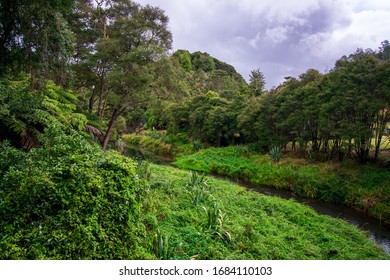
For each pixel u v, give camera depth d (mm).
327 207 13375
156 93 17766
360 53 15484
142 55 15688
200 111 31375
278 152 20625
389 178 13469
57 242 3240
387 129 15047
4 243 3084
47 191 3477
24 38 5598
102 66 17031
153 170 12711
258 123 23156
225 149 27062
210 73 67062
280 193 15766
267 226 8016
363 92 14047
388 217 11469
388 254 8023
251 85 39125
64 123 10117
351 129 14367
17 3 5234
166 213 6566
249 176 19594
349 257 6766
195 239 5555
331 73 16703
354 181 14461
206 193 8992
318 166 17500
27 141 8859
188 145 32719
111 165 4305
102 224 3734
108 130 16984
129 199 4145
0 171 4129
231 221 7324
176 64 18469
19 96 6945
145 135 43562
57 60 6281
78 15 17359
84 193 3648
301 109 19500
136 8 18969
